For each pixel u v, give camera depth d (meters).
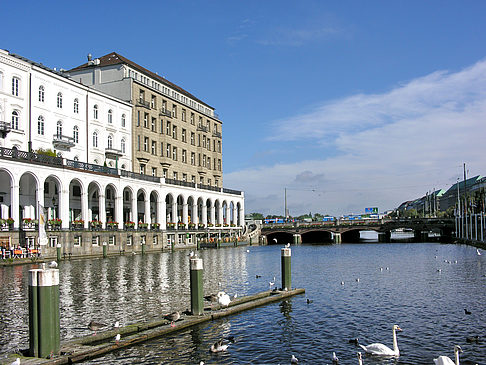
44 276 13.86
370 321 19.30
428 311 21.19
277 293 24.73
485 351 15.29
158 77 89.06
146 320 19.06
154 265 42.81
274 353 15.23
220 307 20.75
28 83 53.72
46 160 49.50
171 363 14.23
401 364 14.17
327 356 14.95
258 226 103.56
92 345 15.22
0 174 48.44
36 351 13.88
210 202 94.56
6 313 20.59
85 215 55.38
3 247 42.12
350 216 117.12
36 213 51.72
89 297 24.55
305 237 120.88
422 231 105.69
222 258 54.19
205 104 100.69
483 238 71.50
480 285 28.81
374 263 45.12
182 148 87.88
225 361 14.46
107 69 75.31
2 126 49.06
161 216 73.56
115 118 69.56
